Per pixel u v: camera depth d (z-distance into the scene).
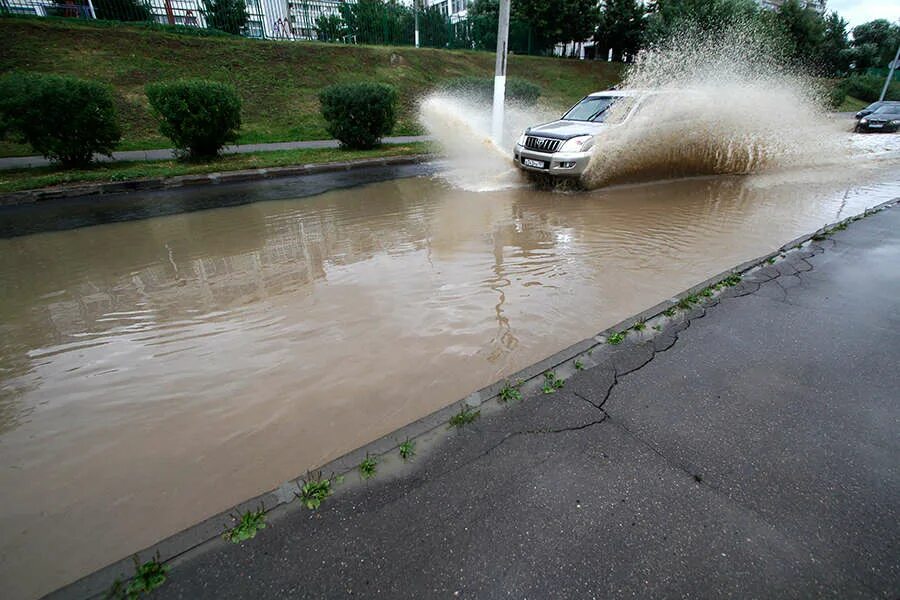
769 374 2.91
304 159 11.20
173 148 12.73
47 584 1.82
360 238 5.86
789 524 1.90
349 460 2.24
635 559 1.76
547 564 1.75
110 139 10.20
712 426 2.46
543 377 2.87
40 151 9.65
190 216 7.01
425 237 5.85
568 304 4.00
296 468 2.34
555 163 8.02
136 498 2.19
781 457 2.25
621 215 6.81
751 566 1.73
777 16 29.66
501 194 8.24
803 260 4.82
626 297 4.14
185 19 21.20
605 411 2.57
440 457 2.25
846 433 2.42
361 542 1.84
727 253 5.25
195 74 16.44
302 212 7.17
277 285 4.50
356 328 3.64
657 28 26.47
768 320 3.58
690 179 9.77
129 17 19.08
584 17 29.20
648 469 2.18
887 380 2.85
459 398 2.82
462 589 1.66
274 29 25.14
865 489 2.07
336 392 2.90
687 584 1.67
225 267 4.99
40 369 3.22
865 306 3.80
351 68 20.23
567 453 2.27
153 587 1.67
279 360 3.25
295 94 17.56
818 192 8.45
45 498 2.20
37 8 17.48
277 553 1.80
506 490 2.07
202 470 2.34
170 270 4.94
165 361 3.28
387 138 15.53
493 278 4.55
